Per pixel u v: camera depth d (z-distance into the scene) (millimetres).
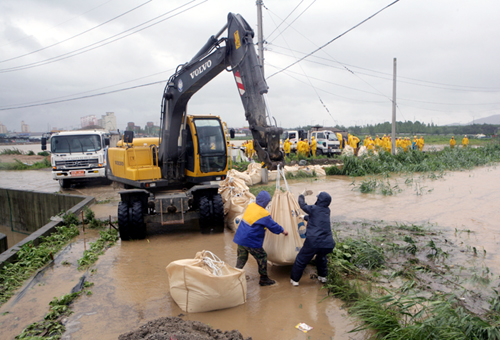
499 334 3088
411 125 107938
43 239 7254
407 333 3229
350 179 15516
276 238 4973
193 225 8484
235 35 5828
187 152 8164
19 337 3631
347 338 3498
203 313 4090
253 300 4402
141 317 4031
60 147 14953
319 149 26531
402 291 4160
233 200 8078
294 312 4062
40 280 5266
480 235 6750
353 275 5023
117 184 9672
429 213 8586
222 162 8102
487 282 4633
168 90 7602
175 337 3092
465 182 13164
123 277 5258
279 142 5250
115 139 16344
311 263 5594
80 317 4059
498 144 28688
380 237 6629
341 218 8375
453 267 5207
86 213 8852
